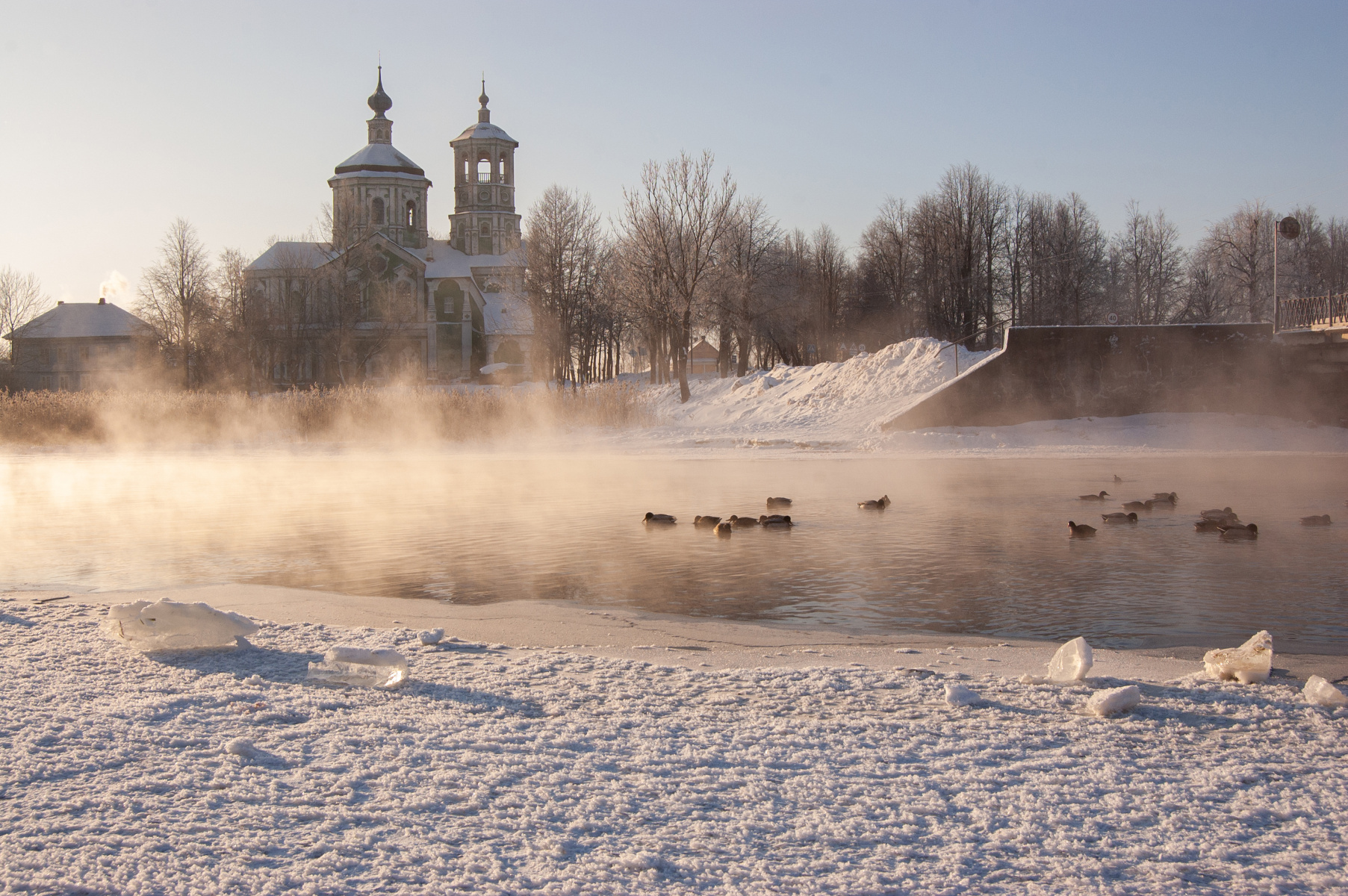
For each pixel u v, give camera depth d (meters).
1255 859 3.09
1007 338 27.50
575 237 56.12
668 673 5.29
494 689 4.94
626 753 4.01
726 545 10.17
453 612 6.98
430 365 79.25
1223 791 3.64
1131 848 3.15
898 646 6.06
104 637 6.02
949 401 27.56
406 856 3.06
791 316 65.75
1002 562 9.09
